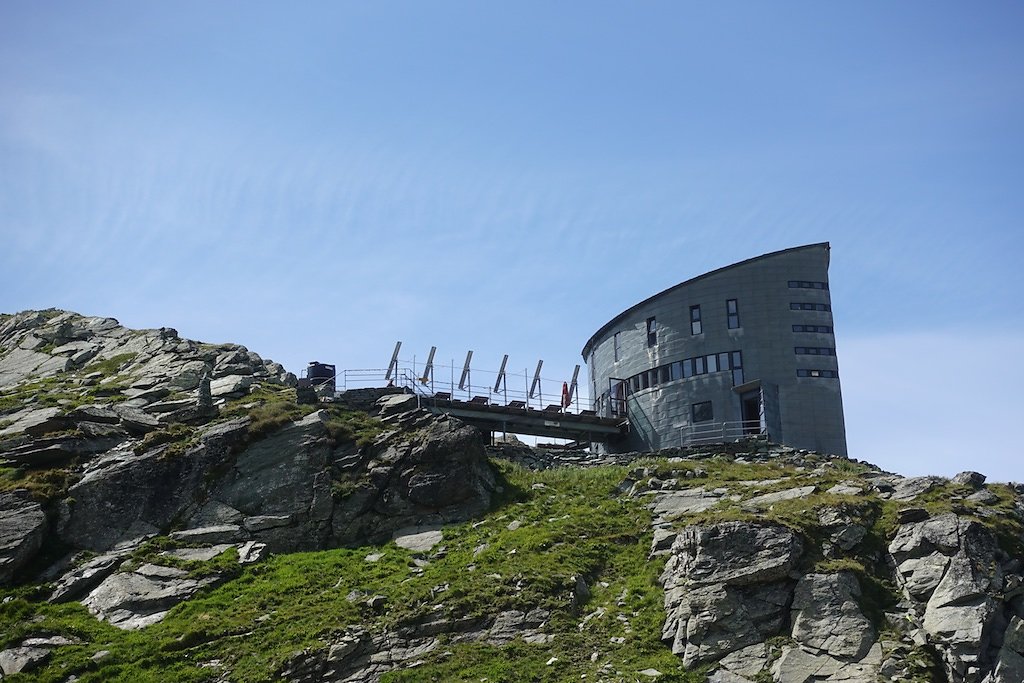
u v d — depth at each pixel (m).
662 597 47.62
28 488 56.72
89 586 52.25
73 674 45.72
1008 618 43.94
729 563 46.69
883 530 48.88
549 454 70.69
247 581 52.56
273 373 72.00
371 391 66.44
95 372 75.12
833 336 71.81
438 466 58.78
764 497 54.56
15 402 69.44
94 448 60.91
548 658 44.84
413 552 54.75
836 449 69.44
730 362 71.19
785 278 72.50
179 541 55.16
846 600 44.94
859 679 41.94
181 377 70.31
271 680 44.56
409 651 46.09
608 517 55.53
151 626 49.16
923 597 45.16
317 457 59.41
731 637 44.47
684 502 55.84
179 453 59.03
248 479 58.47
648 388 74.00
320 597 50.56
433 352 71.50
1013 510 49.53
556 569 50.25
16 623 49.34
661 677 42.84
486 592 48.81
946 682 42.09
